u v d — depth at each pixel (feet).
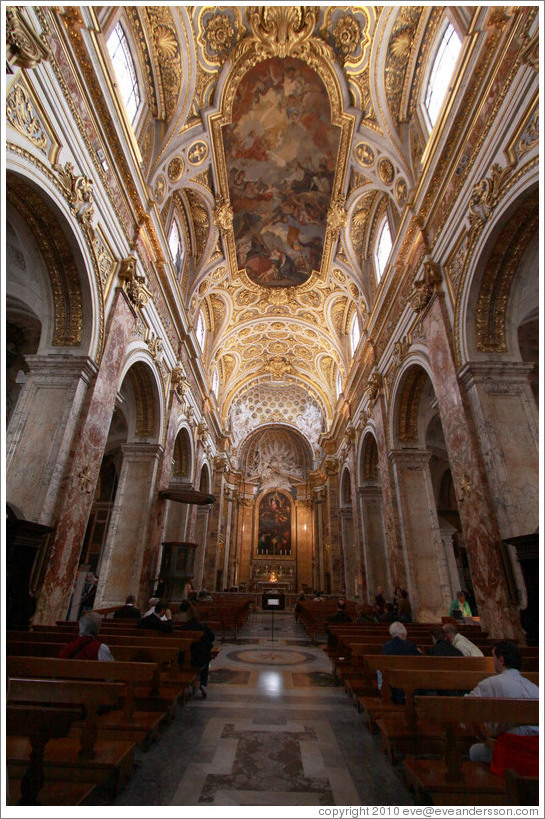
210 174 44.65
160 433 40.40
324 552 92.84
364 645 18.35
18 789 9.03
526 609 18.47
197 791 10.39
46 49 18.28
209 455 72.84
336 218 48.83
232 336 75.41
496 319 25.14
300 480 110.63
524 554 18.83
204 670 19.20
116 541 36.68
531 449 22.65
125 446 39.52
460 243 26.43
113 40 28.37
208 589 75.51
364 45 34.60
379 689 16.97
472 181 24.76
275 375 90.48
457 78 25.17
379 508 54.29
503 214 21.84
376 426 46.19
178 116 35.17
